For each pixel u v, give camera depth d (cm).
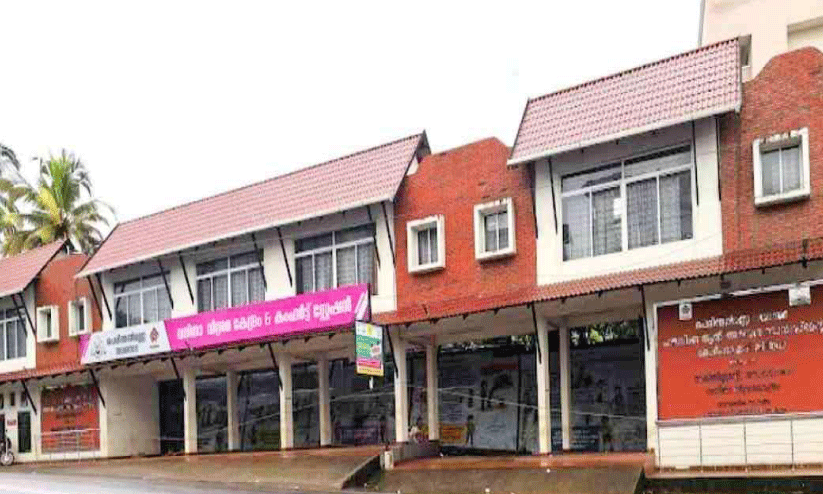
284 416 2523
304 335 2391
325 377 2608
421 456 2245
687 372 1744
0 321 3497
